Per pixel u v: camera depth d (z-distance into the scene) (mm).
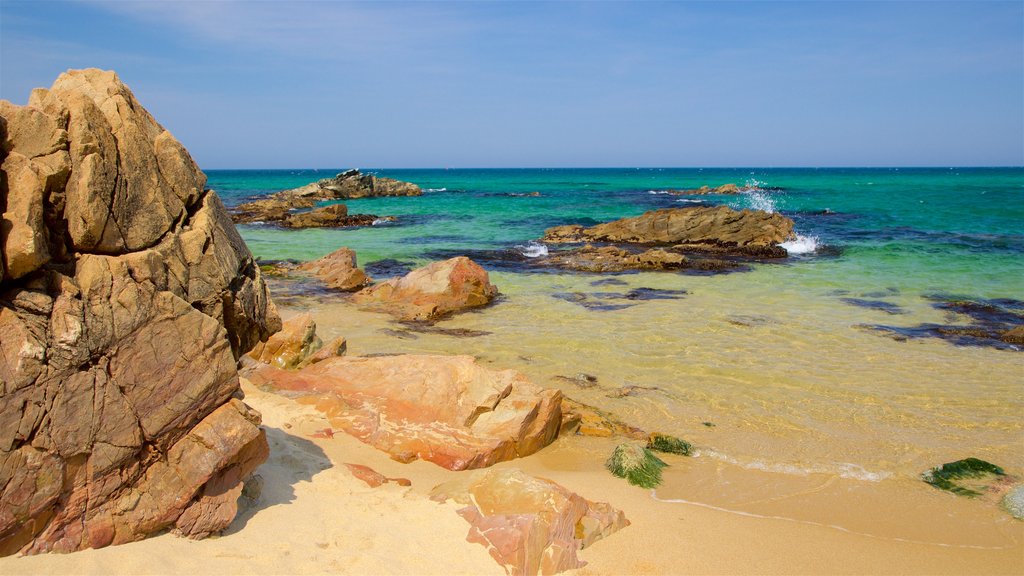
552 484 7016
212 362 5602
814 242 31891
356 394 10078
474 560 5742
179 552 5113
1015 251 29156
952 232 36188
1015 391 12172
